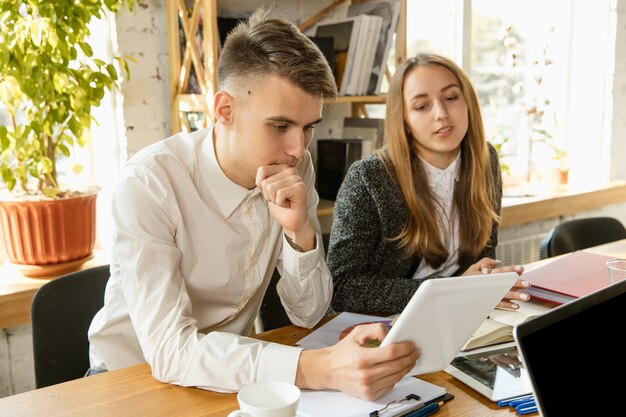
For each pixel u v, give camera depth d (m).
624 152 3.87
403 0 2.70
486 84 3.66
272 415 0.87
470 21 3.49
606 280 1.50
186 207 1.36
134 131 2.46
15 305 2.06
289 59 1.17
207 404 1.07
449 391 1.10
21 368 2.30
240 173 1.37
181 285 1.26
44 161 2.12
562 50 3.90
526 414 1.01
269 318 1.81
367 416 0.99
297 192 1.30
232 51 1.23
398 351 1.00
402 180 1.83
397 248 1.84
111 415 1.04
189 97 2.35
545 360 0.77
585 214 3.78
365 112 2.91
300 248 1.40
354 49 2.61
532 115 3.60
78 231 2.20
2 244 2.20
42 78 2.03
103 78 2.12
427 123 1.79
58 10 1.94
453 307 0.99
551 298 1.42
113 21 2.36
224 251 1.40
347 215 1.80
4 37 1.97
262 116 1.21
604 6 3.73
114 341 1.41
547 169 3.79
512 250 3.41
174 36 2.41
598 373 0.82
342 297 1.69
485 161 1.91
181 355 1.13
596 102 3.83
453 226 1.91
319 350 1.10
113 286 1.39
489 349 1.23
